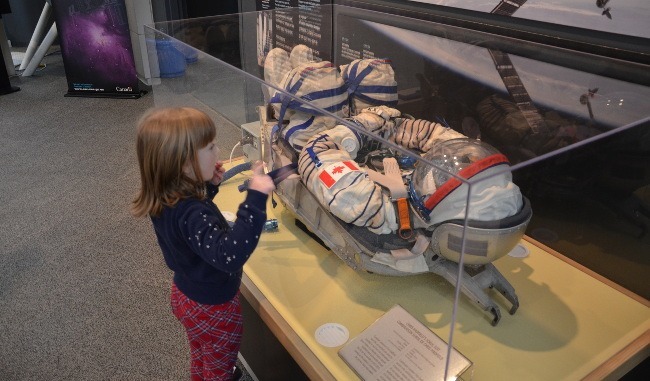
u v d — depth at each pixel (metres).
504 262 1.37
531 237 1.46
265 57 1.60
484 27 1.42
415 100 1.38
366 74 1.35
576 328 1.17
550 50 1.24
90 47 3.70
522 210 1.03
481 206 0.97
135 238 2.18
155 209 1.03
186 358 1.60
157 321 1.74
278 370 1.34
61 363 1.58
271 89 1.34
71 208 2.40
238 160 1.79
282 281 1.31
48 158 2.88
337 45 1.63
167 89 1.92
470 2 1.44
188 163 1.03
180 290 1.15
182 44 1.64
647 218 1.19
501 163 1.00
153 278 1.95
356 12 1.71
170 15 3.35
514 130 1.16
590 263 1.35
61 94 3.92
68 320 1.75
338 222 1.18
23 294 1.87
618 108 1.09
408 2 1.64
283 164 1.31
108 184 2.61
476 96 1.34
